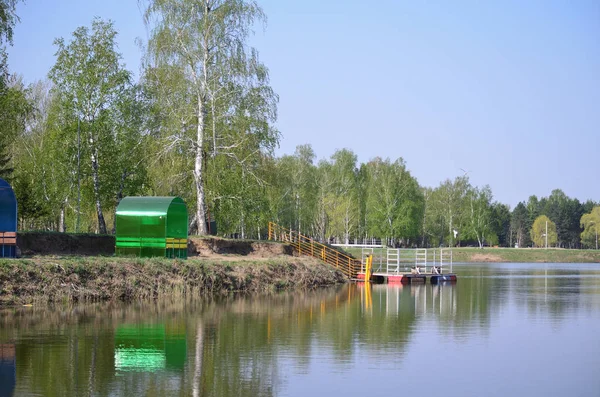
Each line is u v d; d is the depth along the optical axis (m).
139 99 56.91
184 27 51.88
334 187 120.94
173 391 17.50
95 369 19.62
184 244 44.75
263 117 53.41
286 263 49.72
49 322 27.59
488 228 152.25
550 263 126.12
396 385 18.55
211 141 52.75
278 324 28.67
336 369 20.30
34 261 34.72
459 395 17.69
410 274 57.88
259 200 52.44
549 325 30.00
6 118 44.47
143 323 27.98
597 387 18.64
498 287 52.59
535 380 19.36
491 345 24.69
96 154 55.47
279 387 18.09
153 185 53.81
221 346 23.41
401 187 123.56
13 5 41.88
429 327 28.92
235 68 51.94
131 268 37.84
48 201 60.84
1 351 21.89
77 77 54.25
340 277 54.59
